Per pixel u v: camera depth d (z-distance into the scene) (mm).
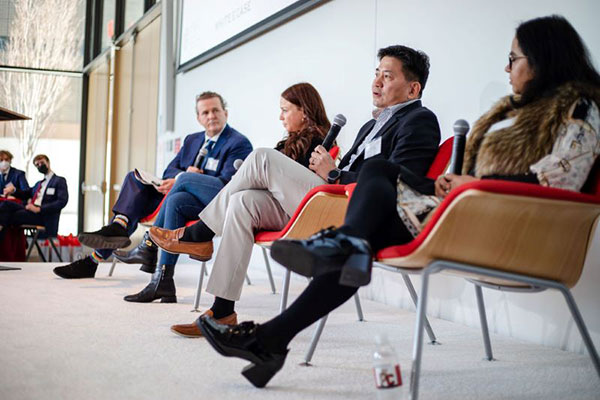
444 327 2699
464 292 2812
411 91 2346
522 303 2490
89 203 9453
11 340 2002
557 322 2332
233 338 1533
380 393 1354
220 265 2150
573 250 1551
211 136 3680
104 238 3385
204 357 1863
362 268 1325
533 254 1495
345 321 2727
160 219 3146
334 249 1347
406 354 2078
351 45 3721
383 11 3441
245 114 5090
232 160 3506
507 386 1688
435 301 2992
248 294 3574
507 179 1757
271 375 1542
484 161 2016
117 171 8445
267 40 4742
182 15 6445
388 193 1534
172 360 1811
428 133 2119
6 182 7824
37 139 9695
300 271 1386
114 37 8453
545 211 1446
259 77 4859
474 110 2811
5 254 6910
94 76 9547
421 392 1579
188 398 1431
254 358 1523
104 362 1753
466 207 1374
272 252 1412
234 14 5125
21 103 9664
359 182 1583
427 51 3113
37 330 2191
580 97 1792
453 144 1875
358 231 1418
